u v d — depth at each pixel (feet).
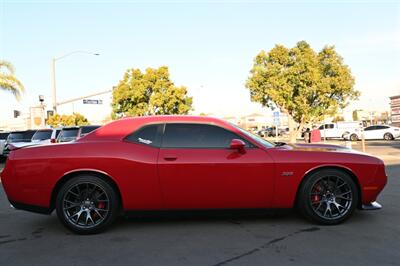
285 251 14.67
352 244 15.35
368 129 121.90
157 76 128.88
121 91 128.36
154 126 18.11
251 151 17.75
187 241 16.11
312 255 14.20
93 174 17.46
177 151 17.54
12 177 17.49
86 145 17.65
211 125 18.16
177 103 132.77
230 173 17.38
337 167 17.90
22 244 16.28
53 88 101.09
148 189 17.30
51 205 17.58
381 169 18.26
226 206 17.58
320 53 100.58
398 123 138.82
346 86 98.12
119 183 17.25
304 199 17.80
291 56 97.09
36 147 17.93
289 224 18.30
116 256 14.56
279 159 17.61
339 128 130.21
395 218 19.29
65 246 15.89
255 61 99.09
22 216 21.59
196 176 17.30
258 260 13.82
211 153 17.54
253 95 101.19
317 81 93.35
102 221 17.38
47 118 127.03
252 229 17.61
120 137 17.90
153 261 13.96
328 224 18.02
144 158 17.33
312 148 19.13
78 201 17.56
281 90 94.17
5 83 78.79
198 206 17.53
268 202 17.66
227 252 14.71
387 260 13.65
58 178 17.24
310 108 97.30
